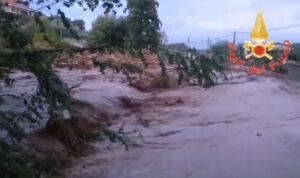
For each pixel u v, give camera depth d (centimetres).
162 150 1216
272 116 1667
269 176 970
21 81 1622
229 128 1481
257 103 1942
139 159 1128
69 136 1159
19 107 934
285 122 1554
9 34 595
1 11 590
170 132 1443
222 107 1878
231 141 1298
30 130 1061
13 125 638
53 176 891
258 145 1241
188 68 686
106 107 1702
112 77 2400
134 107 1888
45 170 771
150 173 1014
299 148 1204
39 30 633
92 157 1148
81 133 1201
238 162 1077
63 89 692
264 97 2073
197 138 1355
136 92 2159
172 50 701
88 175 1001
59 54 667
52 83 668
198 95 2130
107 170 1039
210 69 693
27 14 625
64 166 1044
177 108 1884
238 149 1201
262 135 1360
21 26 619
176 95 2125
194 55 689
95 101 1717
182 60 684
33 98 716
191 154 1165
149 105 1939
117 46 673
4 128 618
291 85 2552
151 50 700
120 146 1241
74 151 1148
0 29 589
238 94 2138
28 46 664
